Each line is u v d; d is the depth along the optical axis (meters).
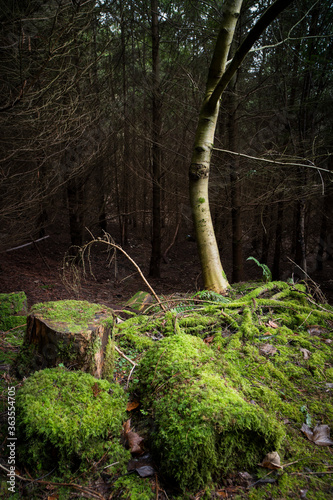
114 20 7.82
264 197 6.77
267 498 1.52
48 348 2.14
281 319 3.28
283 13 6.44
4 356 2.60
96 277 9.62
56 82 5.10
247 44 2.86
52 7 4.64
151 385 2.02
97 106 7.03
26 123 4.65
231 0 3.46
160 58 10.09
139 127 10.17
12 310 3.50
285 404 2.09
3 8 4.45
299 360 2.64
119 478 1.61
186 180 11.45
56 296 6.85
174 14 8.66
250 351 2.59
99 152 7.88
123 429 1.86
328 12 5.95
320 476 1.64
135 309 5.00
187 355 2.16
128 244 15.13
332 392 2.28
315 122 6.88
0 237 5.65
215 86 3.78
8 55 4.39
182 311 3.26
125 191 13.64
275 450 1.72
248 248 16.08
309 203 9.89
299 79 6.91
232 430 1.66
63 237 12.96
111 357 2.38
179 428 1.63
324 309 3.59
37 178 5.92
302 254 7.08
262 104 7.64
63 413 1.71
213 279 3.98
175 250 15.68
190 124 9.30
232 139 7.02
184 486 1.54
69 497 1.51
